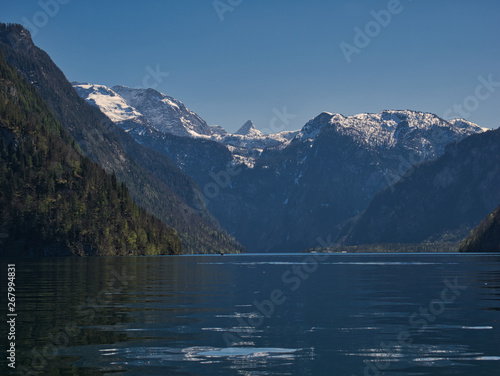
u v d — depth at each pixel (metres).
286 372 27.91
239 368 28.56
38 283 77.50
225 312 47.53
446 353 31.77
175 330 38.53
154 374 27.42
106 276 95.88
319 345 33.94
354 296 61.94
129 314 45.72
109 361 29.72
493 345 33.69
